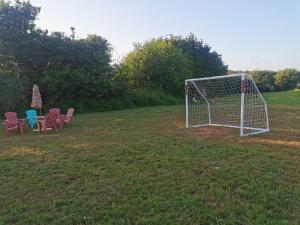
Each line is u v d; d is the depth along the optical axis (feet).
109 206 17.74
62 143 36.19
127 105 103.81
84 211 17.21
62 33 94.84
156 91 129.08
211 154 28.09
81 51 96.27
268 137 37.11
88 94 94.27
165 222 15.72
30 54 88.22
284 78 262.06
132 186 20.63
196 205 17.44
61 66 94.17
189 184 20.58
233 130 43.60
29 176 23.52
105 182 21.61
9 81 76.95
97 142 35.94
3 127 55.57
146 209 17.20
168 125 51.06
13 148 34.47
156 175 22.67
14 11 85.51
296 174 22.20
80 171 24.27
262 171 22.88
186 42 190.39
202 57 194.08
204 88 56.49
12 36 85.05
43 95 90.58
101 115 75.25
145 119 61.67
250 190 19.30
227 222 15.48
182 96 141.59
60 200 18.75
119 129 47.32
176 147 31.40
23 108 81.15
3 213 17.42
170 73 135.95
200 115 66.80
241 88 39.14
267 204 17.29
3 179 23.03
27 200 19.11
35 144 36.24
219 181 20.99
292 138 36.24
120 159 27.32
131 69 132.05
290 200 17.74
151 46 137.90
